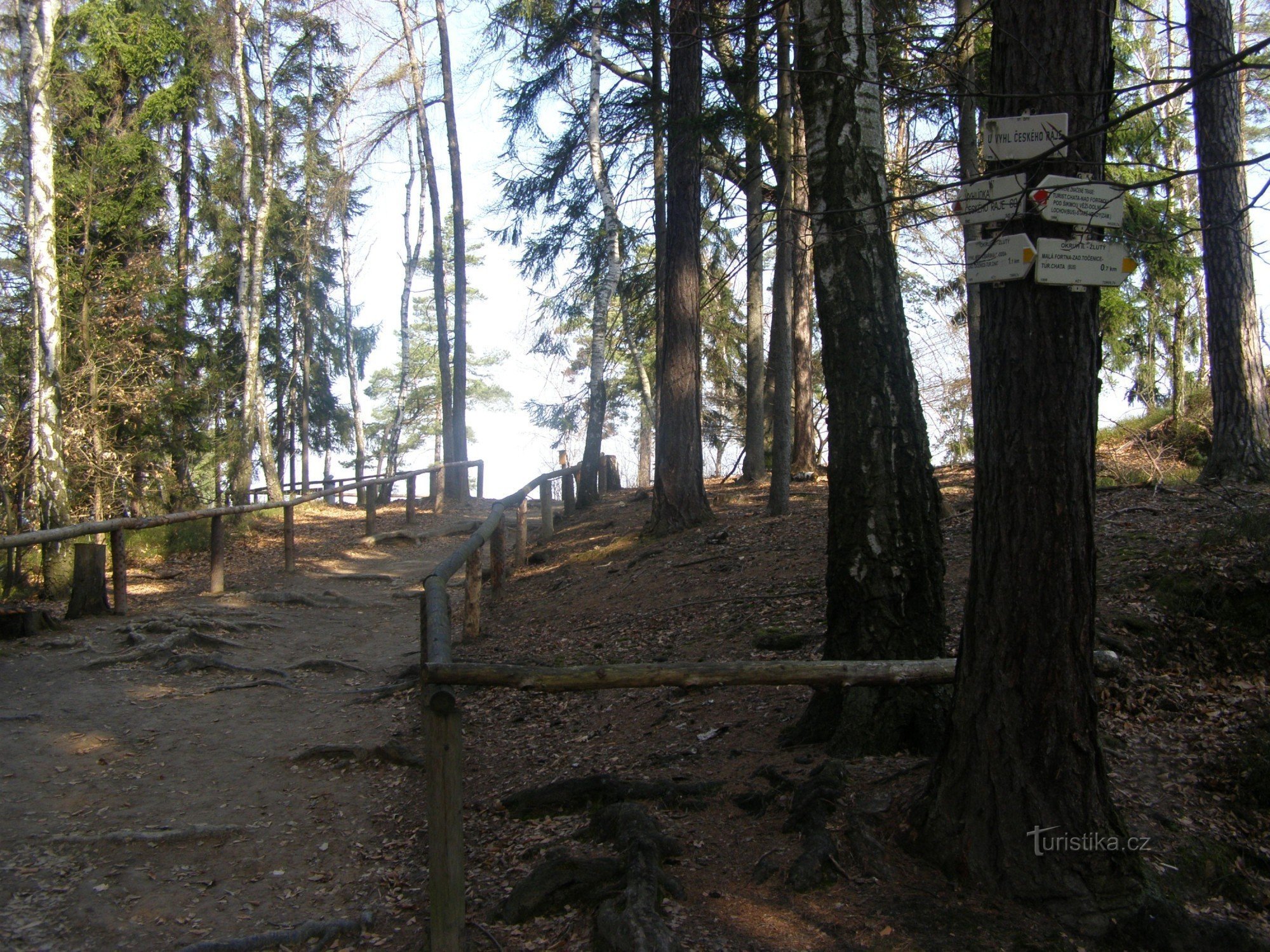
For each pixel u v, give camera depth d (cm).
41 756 625
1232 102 1022
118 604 1042
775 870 396
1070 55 367
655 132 1341
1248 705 532
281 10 2119
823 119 546
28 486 1451
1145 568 714
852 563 523
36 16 1288
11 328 1655
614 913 367
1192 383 1645
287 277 2900
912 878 382
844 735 508
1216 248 1032
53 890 457
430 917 385
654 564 1109
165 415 1952
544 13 1603
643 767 552
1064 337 365
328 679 839
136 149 1850
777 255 1222
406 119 2170
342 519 2030
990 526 381
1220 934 348
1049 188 351
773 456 1277
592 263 1888
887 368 530
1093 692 375
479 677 380
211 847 511
